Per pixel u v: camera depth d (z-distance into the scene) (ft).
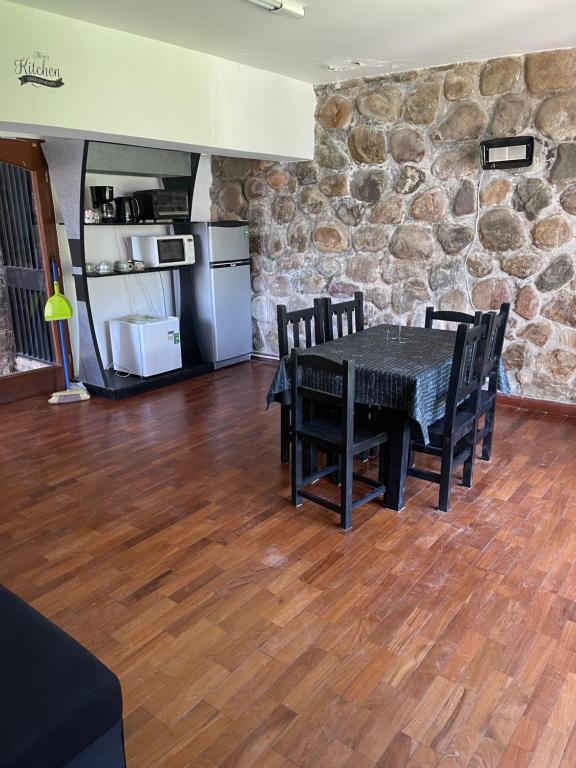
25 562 8.11
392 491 9.39
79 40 10.05
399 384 8.64
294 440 9.28
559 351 13.50
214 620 6.92
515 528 8.87
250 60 12.93
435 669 6.15
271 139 14.53
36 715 3.96
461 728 5.44
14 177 15.39
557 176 12.71
